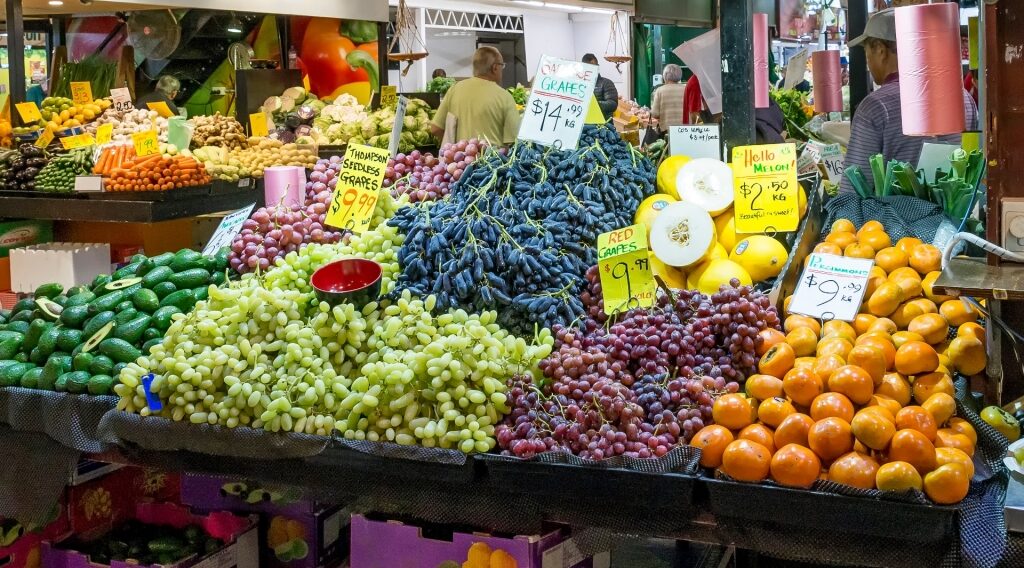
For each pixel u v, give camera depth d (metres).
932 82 2.74
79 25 7.71
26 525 3.10
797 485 2.08
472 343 2.51
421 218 2.97
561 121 3.19
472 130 6.81
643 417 2.34
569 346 2.54
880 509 2.02
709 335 2.47
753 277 2.87
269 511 3.21
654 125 9.19
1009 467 2.07
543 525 2.59
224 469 2.68
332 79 8.58
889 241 2.90
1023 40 2.27
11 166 5.24
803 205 3.03
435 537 2.73
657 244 2.89
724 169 3.06
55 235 5.36
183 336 2.71
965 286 2.17
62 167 5.11
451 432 2.41
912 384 2.31
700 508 2.20
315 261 2.97
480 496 2.40
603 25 15.05
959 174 3.08
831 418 2.13
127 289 3.14
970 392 2.51
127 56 7.57
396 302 2.81
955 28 2.73
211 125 6.48
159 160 4.94
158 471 3.40
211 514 3.20
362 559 2.80
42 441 2.95
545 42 14.72
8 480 2.99
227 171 5.48
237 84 7.37
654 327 2.51
